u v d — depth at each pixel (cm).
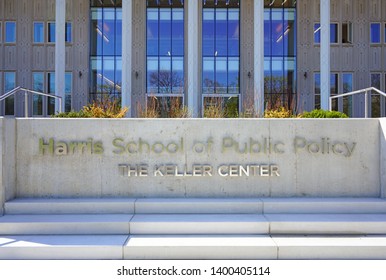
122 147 668
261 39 1714
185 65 1997
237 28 2014
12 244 505
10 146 640
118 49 2005
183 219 576
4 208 612
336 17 1998
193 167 669
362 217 587
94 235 551
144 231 556
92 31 2011
